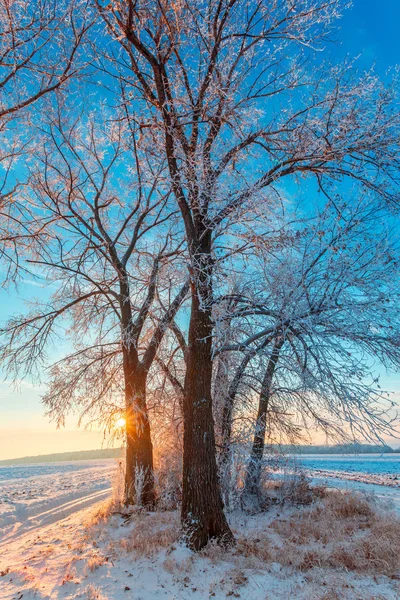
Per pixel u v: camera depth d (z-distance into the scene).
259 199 8.12
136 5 8.09
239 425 10.59
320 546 7.25
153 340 12.03
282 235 8.36
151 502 10.94
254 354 8.30
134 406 11.39
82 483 19.59
